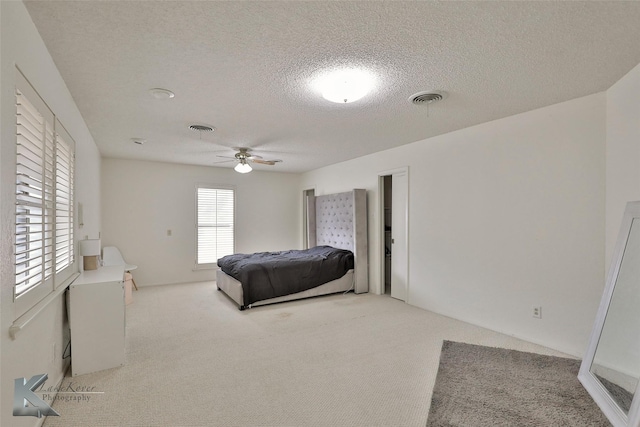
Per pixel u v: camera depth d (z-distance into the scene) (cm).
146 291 563
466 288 392
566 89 274
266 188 733
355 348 316
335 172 638
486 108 320
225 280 525
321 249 602
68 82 253
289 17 176
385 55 217
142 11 169
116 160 582
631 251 226
